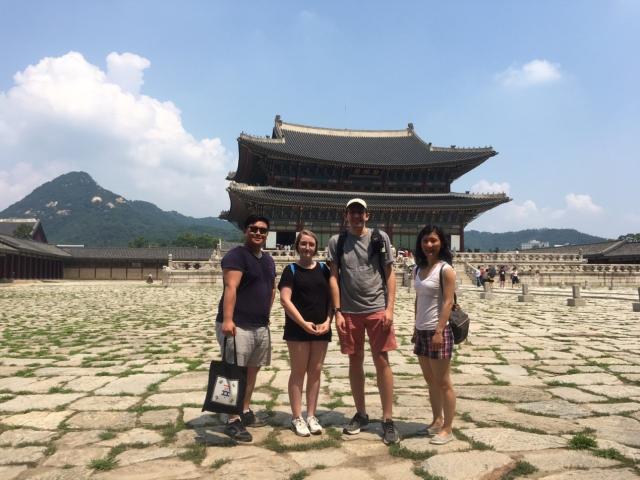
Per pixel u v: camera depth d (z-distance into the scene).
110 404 7.62
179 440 6.02
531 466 5.06
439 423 6.20
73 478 4.88
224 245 81.19
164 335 15.57
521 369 10.17
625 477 4.79
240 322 6.44
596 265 54.72
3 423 6.70
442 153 70.50
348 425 6.33
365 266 6.38
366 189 68.88
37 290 44.09
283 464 5.24
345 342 6.34
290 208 62.38
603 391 8.27
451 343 5.97
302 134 73.44
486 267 53.69
